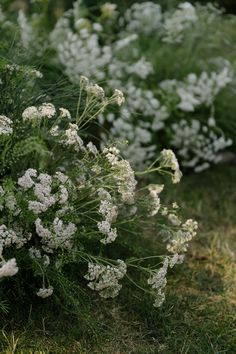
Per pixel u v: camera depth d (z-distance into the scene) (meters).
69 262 3.13
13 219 2.80
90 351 2.91
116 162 2.96
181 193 4.67
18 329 2.94
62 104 3.43
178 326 3.13
